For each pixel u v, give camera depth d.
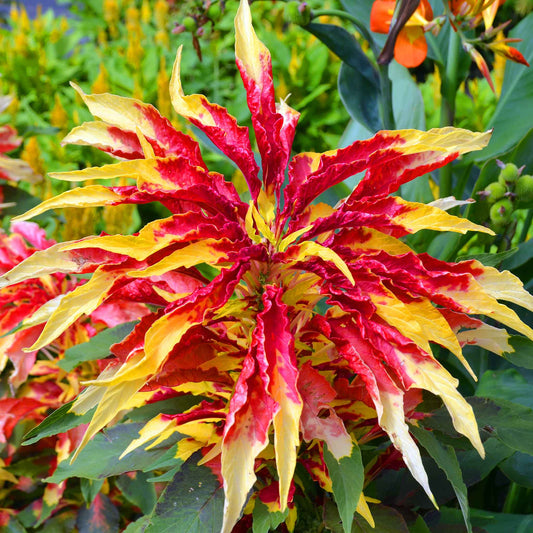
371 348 0.50
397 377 0.50
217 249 0.49
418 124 0.92
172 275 0.55
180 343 0.50
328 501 0.55
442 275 0.51
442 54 0.92
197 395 0.60
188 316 0.47
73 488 0.89
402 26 0.76
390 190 0.53
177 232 0.50
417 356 0.49
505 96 0.91
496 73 1.17
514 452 0.70
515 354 0.56
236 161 0.53
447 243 0.85
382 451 0.60
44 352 0.93
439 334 0.50
